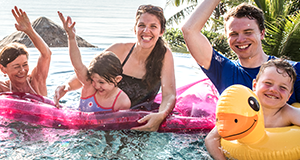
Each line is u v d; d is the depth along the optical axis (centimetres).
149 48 292
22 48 298
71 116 255
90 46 784
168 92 294
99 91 275
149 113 263
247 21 244
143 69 304
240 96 183
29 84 317
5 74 310
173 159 204
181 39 988
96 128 250
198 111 301
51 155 202
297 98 246
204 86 366
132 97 308
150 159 203
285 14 811
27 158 196
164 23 299
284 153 188
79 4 3353
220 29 903
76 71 273
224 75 260
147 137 241
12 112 256
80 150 210
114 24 1368
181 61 609
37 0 3531
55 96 279
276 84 205
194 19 246
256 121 184
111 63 270
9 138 225
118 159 200
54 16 1623
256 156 191
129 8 2833
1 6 2267
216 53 265
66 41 832
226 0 901
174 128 255
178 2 1035
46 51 314
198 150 220
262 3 804
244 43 246
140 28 283
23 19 286
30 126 247
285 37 697
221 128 185
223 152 208
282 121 214
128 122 253
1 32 938
